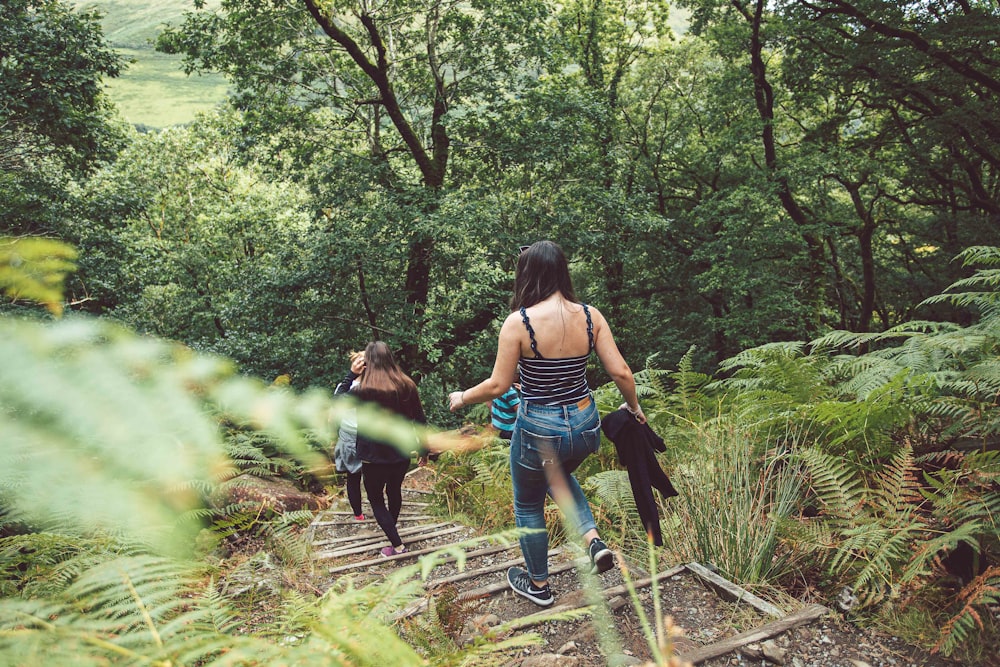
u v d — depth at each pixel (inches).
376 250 494.0
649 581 119.6
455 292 544.7
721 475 132.6
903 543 107.3
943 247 619.2
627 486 149.0
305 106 557.0
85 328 20.7
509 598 118.9
